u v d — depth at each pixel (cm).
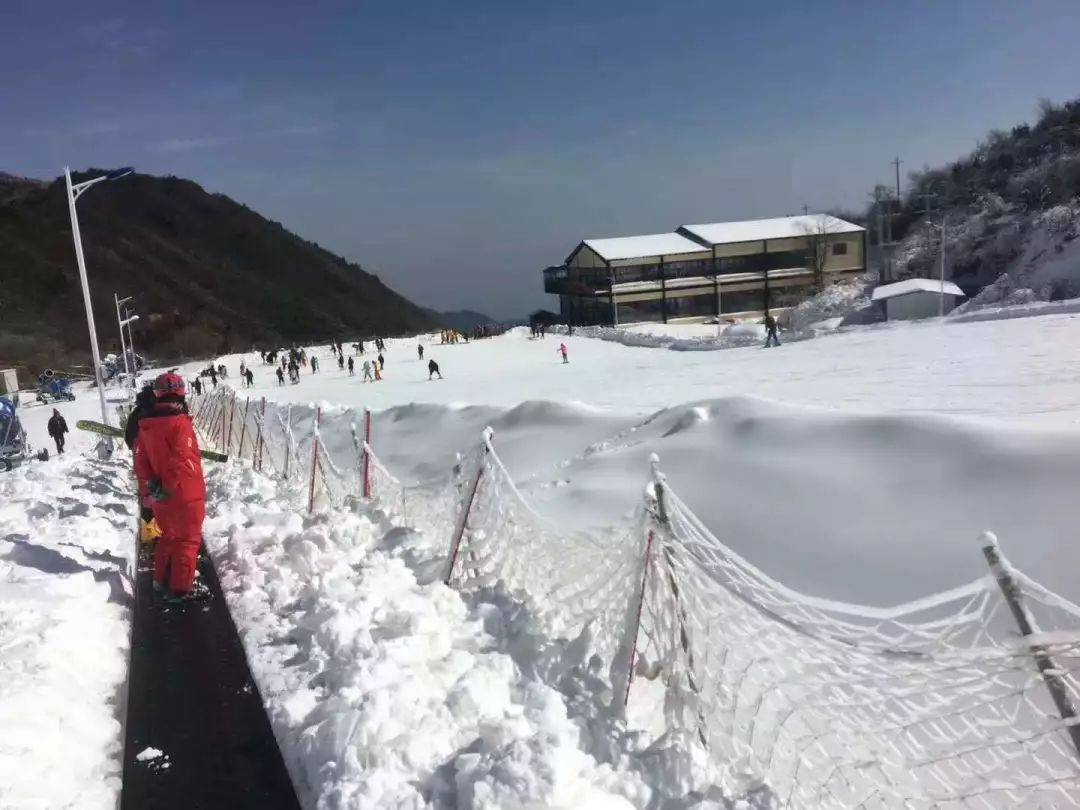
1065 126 6906
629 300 6356
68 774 278
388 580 475
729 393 1817
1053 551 408
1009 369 1559
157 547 498
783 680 294
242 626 419
